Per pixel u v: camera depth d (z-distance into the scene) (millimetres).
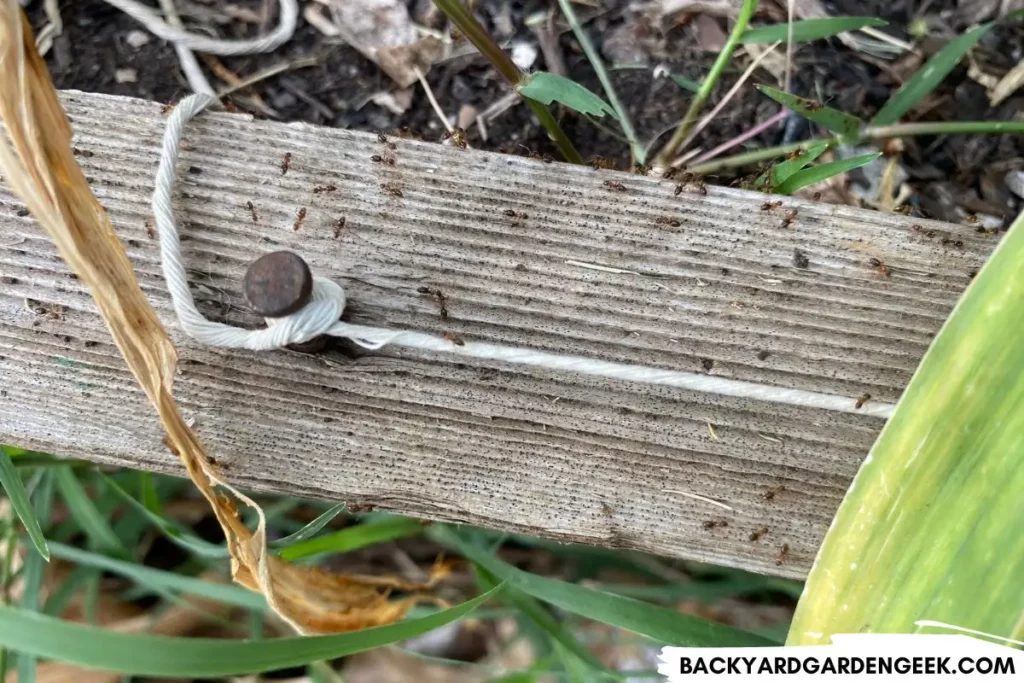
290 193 168
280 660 156
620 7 204
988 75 203
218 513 166
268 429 169
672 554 171
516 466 168
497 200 167
